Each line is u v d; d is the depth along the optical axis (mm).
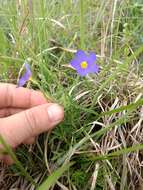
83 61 107
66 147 118
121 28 164
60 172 90
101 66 138
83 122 123
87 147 118
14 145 110
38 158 120
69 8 164
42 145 121
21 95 123
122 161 117
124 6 166
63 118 110
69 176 116
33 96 123
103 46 142
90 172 117
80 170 116
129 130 121
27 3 151
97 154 116
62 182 115
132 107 104
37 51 143
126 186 116
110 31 157
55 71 137
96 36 157
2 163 122
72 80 133
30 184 117
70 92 120
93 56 107
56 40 152
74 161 108
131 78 133
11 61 136
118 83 130
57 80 125
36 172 119
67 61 143
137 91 128
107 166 116
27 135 109
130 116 121
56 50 149
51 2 167
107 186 115
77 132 117
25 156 121
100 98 126
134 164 117
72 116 115
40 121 107
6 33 164
